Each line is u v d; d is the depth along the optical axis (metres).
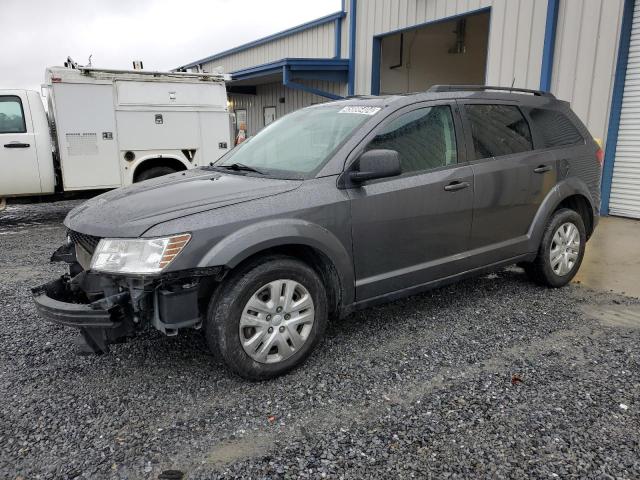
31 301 4.80
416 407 2.97
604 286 5.16
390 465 2.48
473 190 4.13
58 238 7.84
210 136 10.08
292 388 3.20
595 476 2.38
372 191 3.59
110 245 2.96
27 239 7.77
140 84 9.31
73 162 8.91
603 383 3.22
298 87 13.25
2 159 8.52
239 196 3.23
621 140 8.23
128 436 2.72
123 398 3.09
